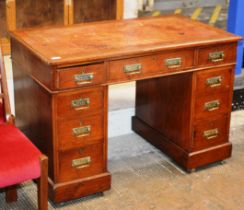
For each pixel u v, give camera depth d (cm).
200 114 305
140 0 388
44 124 272
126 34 297
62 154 270
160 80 323
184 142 312
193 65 290
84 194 282
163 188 299
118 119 357
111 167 321
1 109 264
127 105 362
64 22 348
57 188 272
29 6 348
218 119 314
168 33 301
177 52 282
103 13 366
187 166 311
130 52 266
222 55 298
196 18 432
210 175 313
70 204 280
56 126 263
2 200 283
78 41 281
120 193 292
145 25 317
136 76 275
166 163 327
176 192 295
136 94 352
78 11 361
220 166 324
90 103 268
